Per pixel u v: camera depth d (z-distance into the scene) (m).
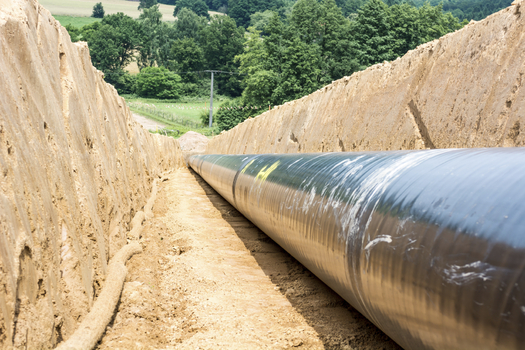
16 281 2.96
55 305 3.64
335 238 4.00
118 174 8.28
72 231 4.33
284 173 6.31
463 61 7.23
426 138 7.85
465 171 2.86
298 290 5.75
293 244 5.59
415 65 8.84
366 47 71.25
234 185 9.73
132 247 6.95
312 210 4.70
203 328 4.62
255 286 6.05
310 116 15.17
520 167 2.54
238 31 136.00
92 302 4.53
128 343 4.03
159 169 25.39
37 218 3.55
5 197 3.03
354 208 3.76
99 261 5.14
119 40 144.75
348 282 3.89
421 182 3.11
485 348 2.31
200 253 7.75
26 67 4.05
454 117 7.05
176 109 109.31
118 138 9.48
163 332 4.57
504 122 5.85
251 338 4.34
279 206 5.90
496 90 6.17
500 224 2.31
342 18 80.56
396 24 72.00
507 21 6.42
